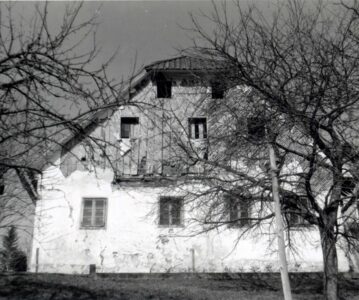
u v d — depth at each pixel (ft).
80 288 43.32
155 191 64.03
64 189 63.31
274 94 36.55
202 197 48.52
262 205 41.86
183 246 62.39
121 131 64.39
